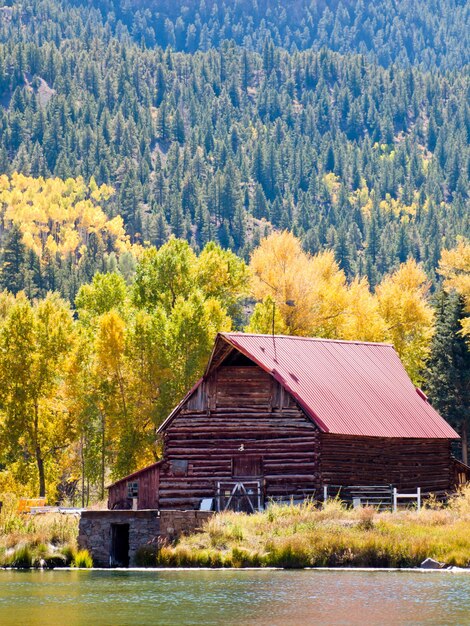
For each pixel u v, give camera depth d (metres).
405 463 129.00
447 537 95.50
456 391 196.00
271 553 95.38
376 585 81.56
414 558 93.56
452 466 135.38
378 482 125.31
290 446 121.94
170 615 70.31
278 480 121.69
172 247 191.38
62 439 158.12
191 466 125.38
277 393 123.75
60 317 161.00
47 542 102.69
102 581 86.44
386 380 134.50
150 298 188.62
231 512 108.06
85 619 68.94
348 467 122.62
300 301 183.62
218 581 84.81
